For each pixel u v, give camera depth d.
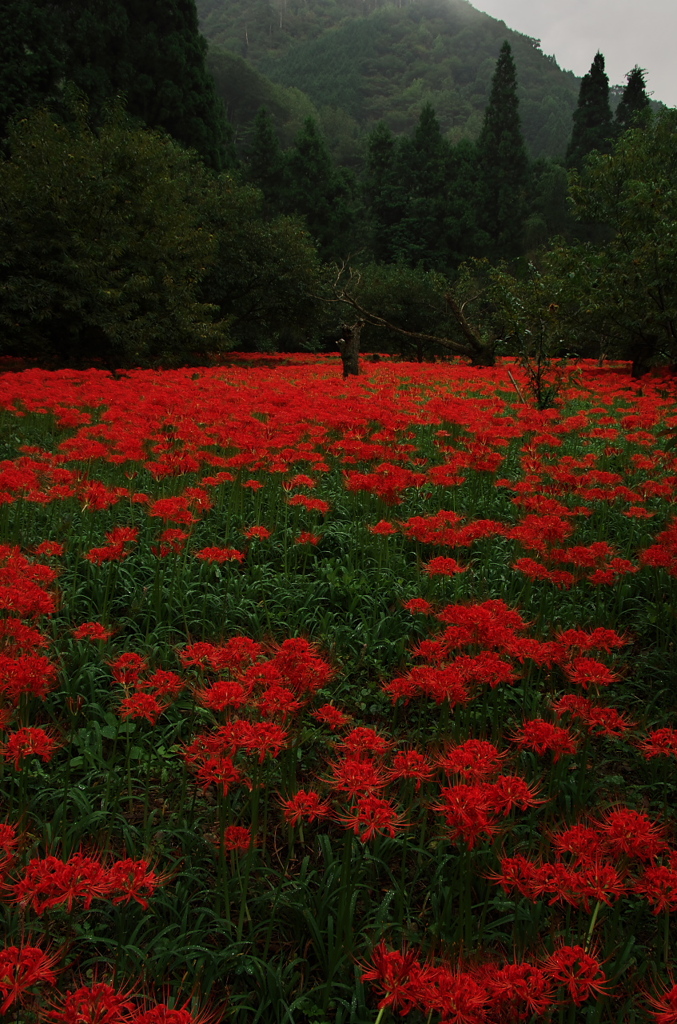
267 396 8.86
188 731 3.54
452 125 150.75
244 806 2.85
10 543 4.98
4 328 17.81
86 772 3.21
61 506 5.71
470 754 2.16
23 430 8.48
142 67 36.03
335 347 39.34
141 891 2.37
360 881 2.67
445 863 2.71
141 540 5.39
